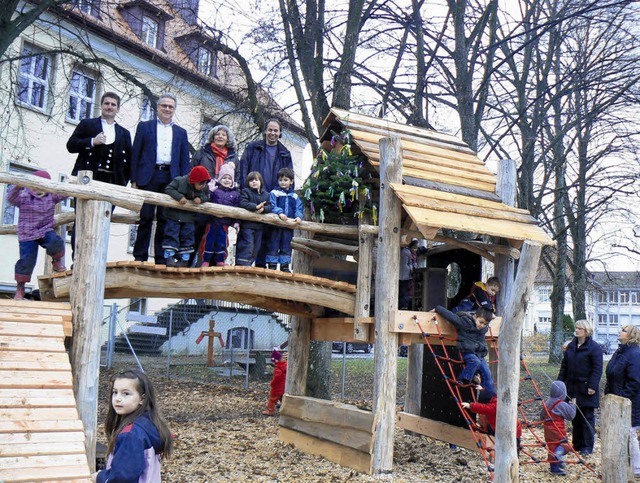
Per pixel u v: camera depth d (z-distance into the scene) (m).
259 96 13.98
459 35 13.57
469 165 9.40
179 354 22.50
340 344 27.86
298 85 12.37
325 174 8.71
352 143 9.02
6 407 4.37
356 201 8.94
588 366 8.88
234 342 24.38
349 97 12.41
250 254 7.96
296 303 9.22
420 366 10.34
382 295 7.83
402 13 13.69
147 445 3.44
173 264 7.30
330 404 8.44
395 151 7.98
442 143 9.88
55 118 20.17
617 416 6.45
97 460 6.35
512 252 8.84
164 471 7.21
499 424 6.50
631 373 8.15
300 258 9.17
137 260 7.38
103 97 7.31
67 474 3.90
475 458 8.67
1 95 17.66
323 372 11.88
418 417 9.52
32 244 7.04
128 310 23.00
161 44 22.98
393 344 7.77
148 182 7.40
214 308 23.81
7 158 18.78
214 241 7.92
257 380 17.03
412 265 9.51
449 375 9.13
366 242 8.35
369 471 7.51
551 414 8.02
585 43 17.42
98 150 7.23
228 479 7.00
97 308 6.18
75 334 6.06
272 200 8.18
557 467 7.88
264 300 8.82
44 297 6.87
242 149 14.01
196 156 7.96
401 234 8.16
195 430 9.91
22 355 4.99
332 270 9.47
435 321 7.91
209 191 7.49
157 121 7.58
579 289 23.03
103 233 6.30
